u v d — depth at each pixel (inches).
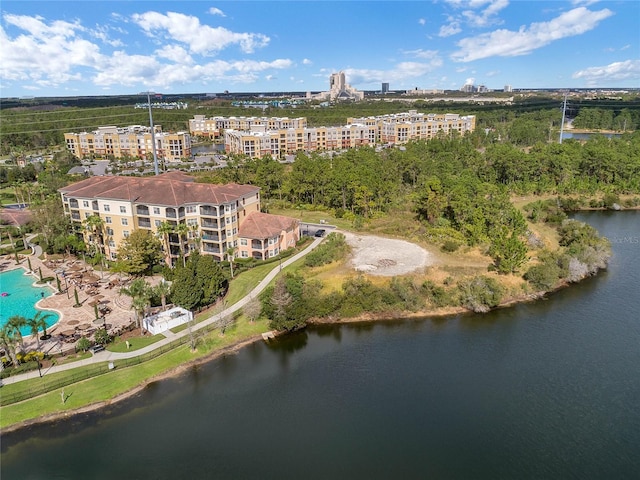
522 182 5639.8
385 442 1823.3
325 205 5012.3
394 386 2164.1
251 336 2608.3
